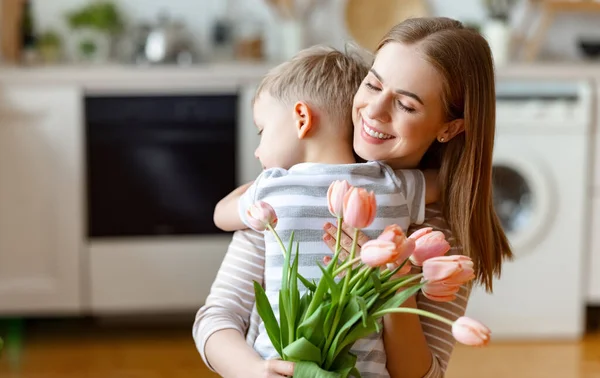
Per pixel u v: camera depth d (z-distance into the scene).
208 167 3.68
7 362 3.38
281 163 1.23
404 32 1.15
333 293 1.00
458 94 1.15
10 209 3.63
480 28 4.23
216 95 3.65
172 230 3.71
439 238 0.99
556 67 3.76
